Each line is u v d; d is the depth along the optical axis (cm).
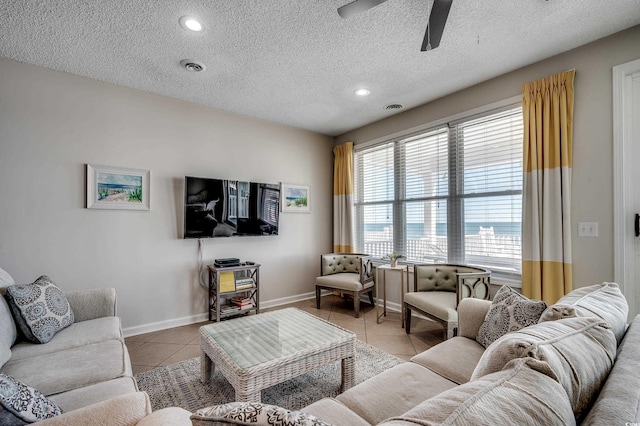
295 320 232
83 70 271
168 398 193
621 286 217
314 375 222
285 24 209
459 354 157
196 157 350
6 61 251
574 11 197
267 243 409
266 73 279
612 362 86
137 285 309
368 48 239
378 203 425
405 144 388
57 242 269
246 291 359
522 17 203
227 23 207
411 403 120
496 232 298
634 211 217
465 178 325
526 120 261
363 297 429
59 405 122
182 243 338
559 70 250
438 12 166
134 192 307
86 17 199
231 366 161
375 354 255
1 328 162
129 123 306
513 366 69
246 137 392
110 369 151
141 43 230
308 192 455
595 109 231
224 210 361
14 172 253
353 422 109
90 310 223
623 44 220
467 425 49
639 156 217
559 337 84
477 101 306
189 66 265
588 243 233
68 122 276
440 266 314
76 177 279
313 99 340
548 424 53
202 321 347
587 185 234
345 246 452
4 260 248
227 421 57
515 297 162
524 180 263
